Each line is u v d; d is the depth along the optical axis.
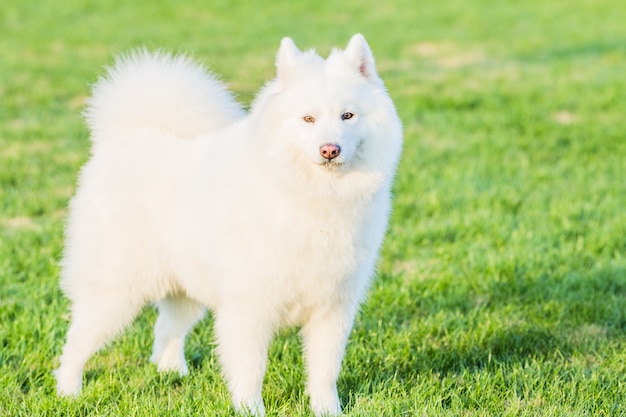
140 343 6.21
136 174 5.21
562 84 16.50
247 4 27.92
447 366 5.88
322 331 5.05
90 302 5.38
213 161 4.97
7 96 15.84
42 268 7.61
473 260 7.84
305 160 4.54
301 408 5.18
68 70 18.33
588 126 13.27
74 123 13.96
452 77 17.67
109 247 5.23
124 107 5.52
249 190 4.66
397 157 4.75
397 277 7.46
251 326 4.83
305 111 4.52
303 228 4.61
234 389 4.97
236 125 5.08
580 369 5.69
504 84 16.75
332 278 4.79
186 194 5.02
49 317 6.36
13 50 20.52
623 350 6.03
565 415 5.00
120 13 26.08
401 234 8.69
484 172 10.99
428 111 14.66
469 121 13.80
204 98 5.52
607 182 10.44
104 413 5.09
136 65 5.63
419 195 10.04
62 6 26.77
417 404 5.15
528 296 7.09
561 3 27.06
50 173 11.07
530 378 5.49
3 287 7.14
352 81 4.64
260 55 20.28
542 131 12.98
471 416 5.12
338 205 4.62
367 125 4.60
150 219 5.14
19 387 5.49
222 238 4.76
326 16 25.84
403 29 23.66
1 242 8.26
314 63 4.74
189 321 5.81
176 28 23.83
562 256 7.93
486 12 25.95
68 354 5.46
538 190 10.23
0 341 6.11
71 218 5.55
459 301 6.98
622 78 16.84
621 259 7.90
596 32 22.34
